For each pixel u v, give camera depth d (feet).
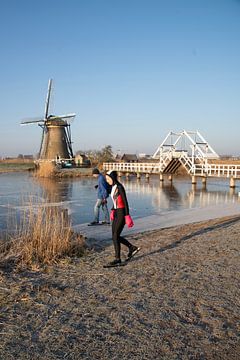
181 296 15.70
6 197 66.69
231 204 57.21
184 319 13.38
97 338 11.85
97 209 36.83
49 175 133.18
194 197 69.00
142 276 18.58
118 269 19.92
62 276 18.62
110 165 136.87
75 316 13.58
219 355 10.91
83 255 23.08
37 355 10.76
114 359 10.57
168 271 19.44
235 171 86.12
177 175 155.63
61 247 22.76
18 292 16.02
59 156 171.01
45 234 23.06
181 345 11.45
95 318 13.42
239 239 27.45
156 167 113.19
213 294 15.94
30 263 20.56
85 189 85.30
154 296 15.71
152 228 35.14
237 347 11.41
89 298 15.46
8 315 13.62
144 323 13.01
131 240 27.96
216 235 29.32
